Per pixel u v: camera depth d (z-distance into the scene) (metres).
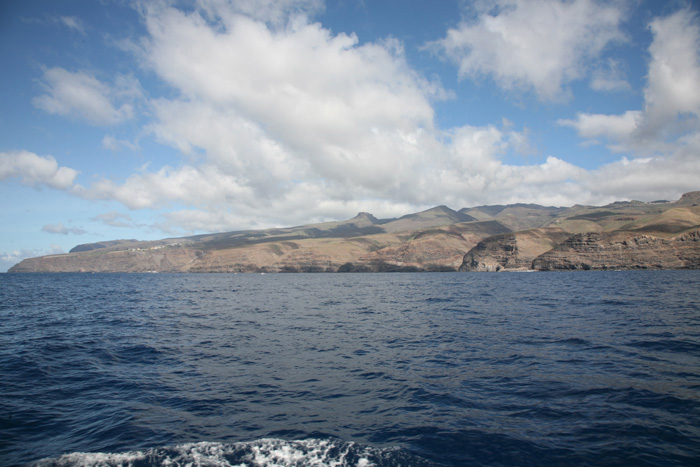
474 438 10.35
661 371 16.12
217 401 13.59
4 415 12.24
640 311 36.62
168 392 14.68
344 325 32.22
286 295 75.56
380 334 27.30
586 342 22.33
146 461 9.16
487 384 15.04
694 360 17.86
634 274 160.62
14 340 25.75
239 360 19.80
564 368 16.95
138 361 19.67
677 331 25.22
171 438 10.45
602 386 14.34
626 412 11.82
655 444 9.76
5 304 55.09
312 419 11.84
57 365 18.86
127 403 13.43
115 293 82.56
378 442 10.16
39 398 13.99
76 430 11.07
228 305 52.97
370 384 15.45
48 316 40.03
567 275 177.88
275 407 12.95
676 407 12.11
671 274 153.25
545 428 10.90
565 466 8.83
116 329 30.61
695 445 9.67
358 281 159.62
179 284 136.88
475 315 36.81
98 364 19.05
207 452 9.59
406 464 8.98
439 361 18.91
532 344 22.28
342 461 9.14
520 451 9.58
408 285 113.19
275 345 23.69
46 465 8.96
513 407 12.56
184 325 32.78
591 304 44.16
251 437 10.50
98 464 9.02
